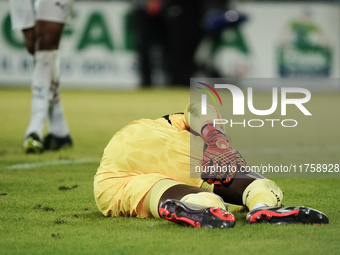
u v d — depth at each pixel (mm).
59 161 16500
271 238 7555
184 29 49125
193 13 48656
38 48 18125
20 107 36156
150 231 8047
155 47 50438
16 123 27953
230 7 49438
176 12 48406
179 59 50625
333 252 6957
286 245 7246
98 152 18516
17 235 7992
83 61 49281
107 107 36312
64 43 48781
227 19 47688
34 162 16312
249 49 51906
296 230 7922
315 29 53219
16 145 20328
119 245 7363
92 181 13234
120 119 29812
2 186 12469
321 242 7375
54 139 18922
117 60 50031
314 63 53312
